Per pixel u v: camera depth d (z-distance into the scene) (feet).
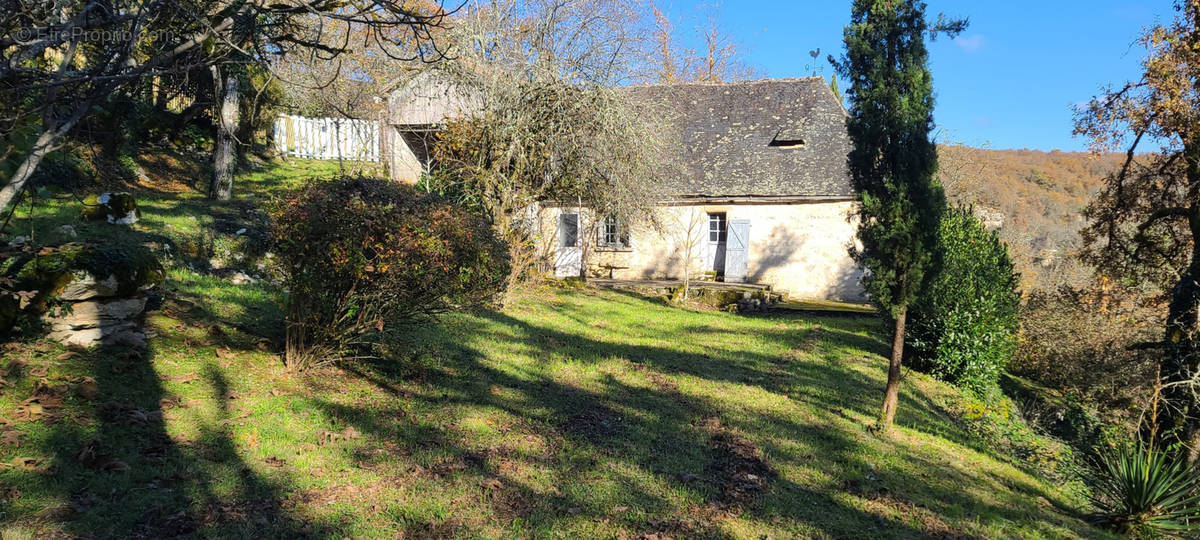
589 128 44.91
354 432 18.44
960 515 18.21
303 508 14.16
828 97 71.05
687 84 75.56
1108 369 48.26
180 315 24.59
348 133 69.97
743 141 68.74
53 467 13.55
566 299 51.21
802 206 63.57
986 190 123.75
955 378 38.42
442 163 47.14
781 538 15.58
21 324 18.76
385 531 13.78
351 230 19.74
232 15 13.11
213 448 15.94
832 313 56.70
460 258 21.44
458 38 40.60
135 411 16.48
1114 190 46.75
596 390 26.84
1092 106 41.91
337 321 21.39
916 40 24.39
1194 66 36.06
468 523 14.60
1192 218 39.60
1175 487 21.40
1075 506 22.68
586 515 15.67
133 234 33.19
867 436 24.49
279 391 20.22
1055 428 41.09
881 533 16.43
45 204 33.55
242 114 54.24
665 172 62.59
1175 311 38.09
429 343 29.63
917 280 24.88
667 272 67.31
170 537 12.23
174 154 58.13
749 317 53.47
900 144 24.85
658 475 18.61
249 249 37.32
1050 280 83.20
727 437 22.56
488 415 21.90
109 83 12.13
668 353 35.83
